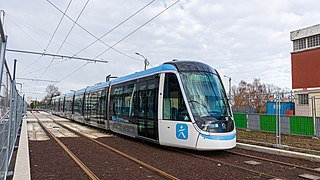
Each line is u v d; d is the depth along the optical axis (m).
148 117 11.70
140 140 13.96
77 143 12.85
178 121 9.95
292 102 14.86
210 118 9.49
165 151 10.66
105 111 17.58
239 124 17.36
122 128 14.51
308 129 13.77
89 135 16.48
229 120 9.84
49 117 40.34
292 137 14.60
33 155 9.63
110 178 6.62
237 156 9.87
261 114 15.80
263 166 8.20
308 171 7.61
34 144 12.41
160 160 8.84
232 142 9.56
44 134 16.81
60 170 7.42
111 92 16.89
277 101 12.34
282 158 9.56
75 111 27.27
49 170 7.41
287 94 14.58
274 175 7.11
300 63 28.80
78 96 26.70
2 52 3.60
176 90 10.25
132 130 13.21
